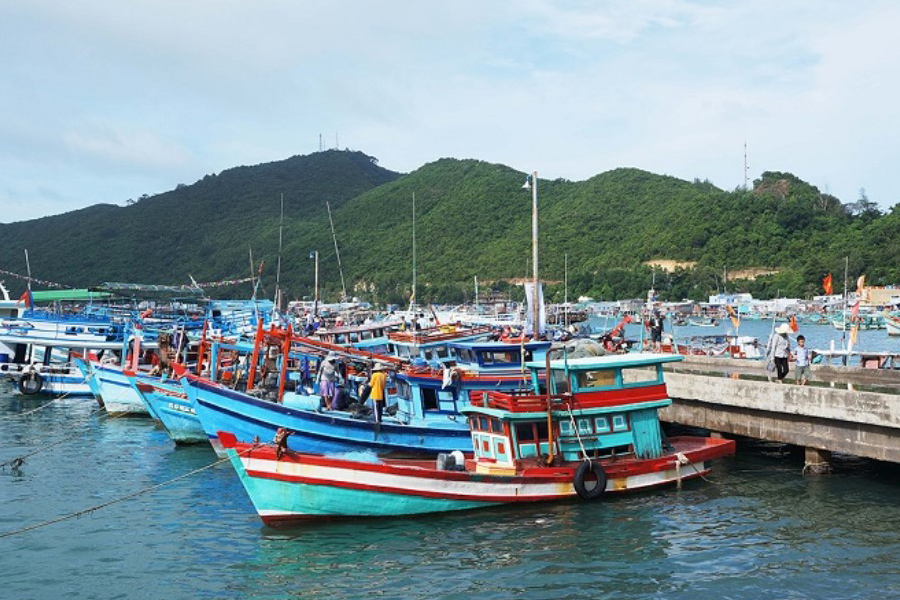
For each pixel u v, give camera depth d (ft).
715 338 162.40
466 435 82.33
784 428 77.41
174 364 91.76
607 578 52.37
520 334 117.80
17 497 77.20
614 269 497.46
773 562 54.39
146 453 98.73
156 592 52.34
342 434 77.61
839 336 285.02
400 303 450.71
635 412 72.59
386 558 56.65
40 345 153.17
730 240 514.68
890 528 60.70
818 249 485.56
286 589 52.01
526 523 63.46
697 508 66.74
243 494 76.23
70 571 56.39
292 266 552.41
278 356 109.81
